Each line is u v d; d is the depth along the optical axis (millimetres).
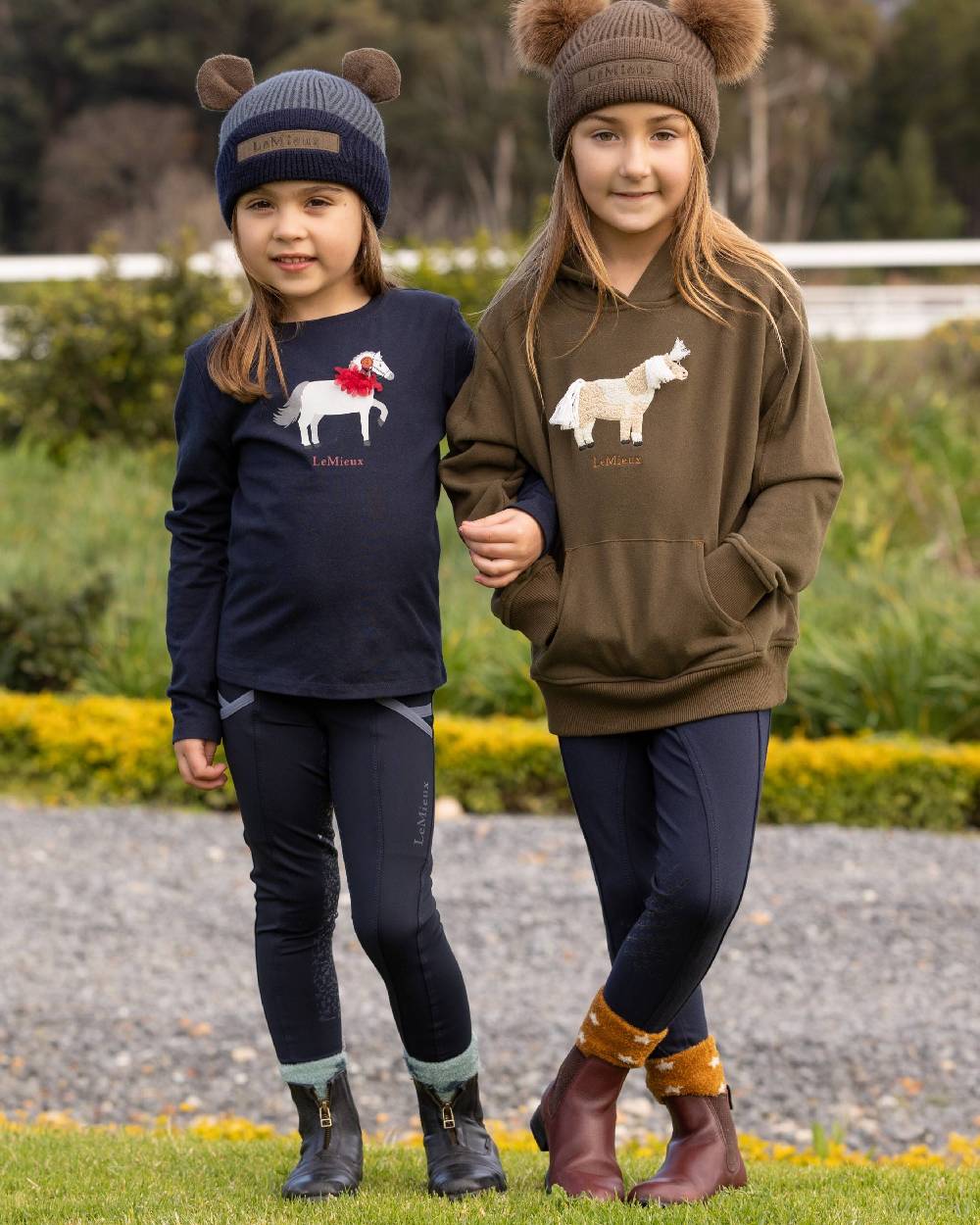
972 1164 3748
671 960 2570
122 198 43375
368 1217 2479
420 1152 3318
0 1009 4805
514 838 6426
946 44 54156
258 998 4992
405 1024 2744
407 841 2693
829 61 53188
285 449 2727
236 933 5477
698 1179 2668
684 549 2629
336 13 47625
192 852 6312
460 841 6391
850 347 13539
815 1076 4551
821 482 2686
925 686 7715
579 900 5770
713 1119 2752
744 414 2676
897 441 11570
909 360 13266
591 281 2738
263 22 47219
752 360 2678
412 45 47656
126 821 6691
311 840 2797
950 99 54156
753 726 2660
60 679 8047
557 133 2764
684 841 2566
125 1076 4516
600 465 2672
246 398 2744
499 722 7512
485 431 2783
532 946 5406
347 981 5172
